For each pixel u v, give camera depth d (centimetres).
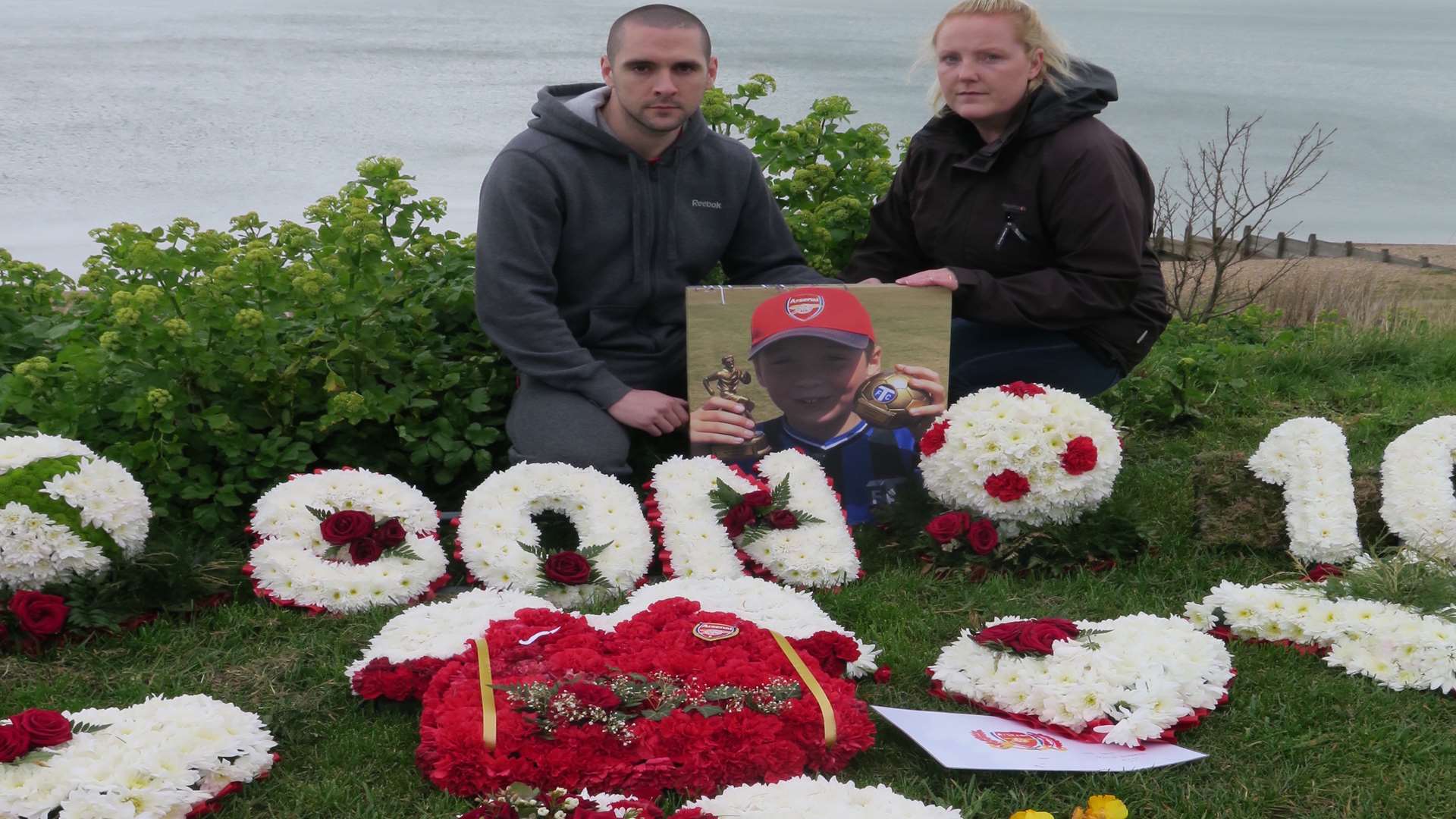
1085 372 533
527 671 325
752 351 486
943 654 364
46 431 452
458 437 509
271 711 344
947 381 493
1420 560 406
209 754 297
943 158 534
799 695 317
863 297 488
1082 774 311
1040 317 500
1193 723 334
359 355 489
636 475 520
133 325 449
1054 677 335
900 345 491
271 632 396
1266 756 327
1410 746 330
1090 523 454
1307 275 1279
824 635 351
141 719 308
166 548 419
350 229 490
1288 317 1142
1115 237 498
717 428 485
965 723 333
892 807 274
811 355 487
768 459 472
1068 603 423
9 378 468
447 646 346
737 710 308
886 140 628
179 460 458
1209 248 1312
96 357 454
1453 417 459
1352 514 441
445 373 515
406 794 309
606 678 318
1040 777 311
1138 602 425
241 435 471
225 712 315
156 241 517
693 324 484
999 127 520
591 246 502
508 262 484
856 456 492
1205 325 870
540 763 296
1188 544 470
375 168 539
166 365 459
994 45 493
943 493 460
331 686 359
